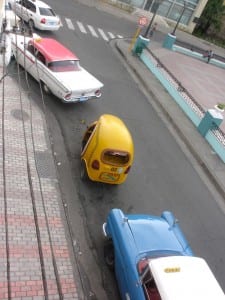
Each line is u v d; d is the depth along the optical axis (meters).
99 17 31.48
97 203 10.85
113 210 9.11
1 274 7.70
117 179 11.15
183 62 28.41
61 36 22.86
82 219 10.09
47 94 14.98
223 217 12.74
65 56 14.84
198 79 25.88
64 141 12.84
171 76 21.20
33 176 10.64
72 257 8.82
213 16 43.31
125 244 8.25
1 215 8.96
